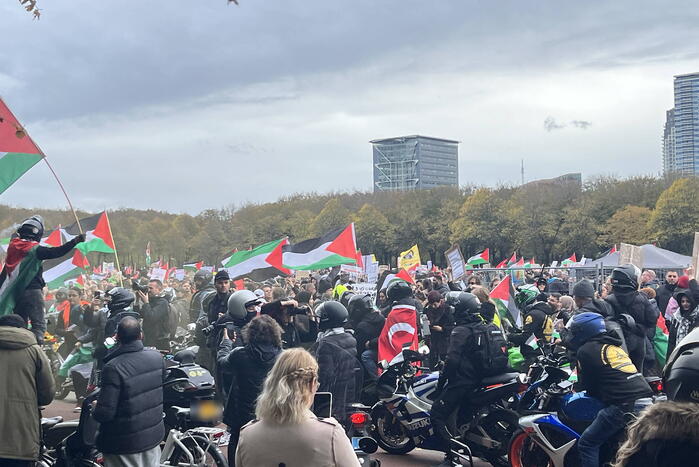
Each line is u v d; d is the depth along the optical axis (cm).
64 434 736
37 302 780
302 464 378
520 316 1402
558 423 694
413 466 871
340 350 733
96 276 3084
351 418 679
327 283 1666
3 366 629
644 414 335
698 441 317
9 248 768
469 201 6925
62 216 2962
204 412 799
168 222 7862
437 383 839
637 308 978
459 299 822
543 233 6506
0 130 833
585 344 662
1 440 622
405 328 955
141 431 614
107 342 845
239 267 1939
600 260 3006
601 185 6900
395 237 7425
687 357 408
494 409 803
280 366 393
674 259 2528
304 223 7706
